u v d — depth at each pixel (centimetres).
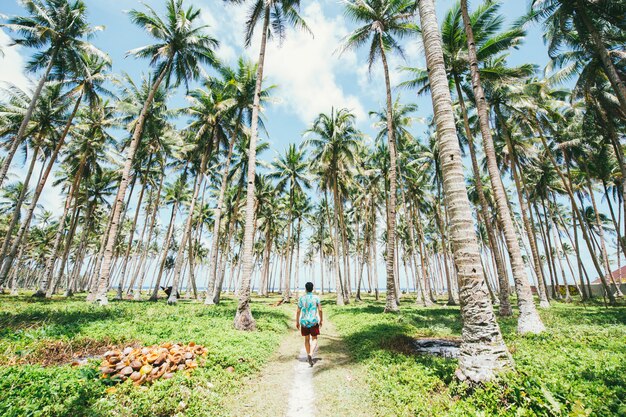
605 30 1689
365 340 934
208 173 3347
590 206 3956
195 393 480
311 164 3014
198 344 753
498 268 1623
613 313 1503
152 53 2017
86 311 1338
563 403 369
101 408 404
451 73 1789
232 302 2850
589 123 2125
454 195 575
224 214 3841
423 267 3262
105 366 529
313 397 534
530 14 1609
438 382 513
